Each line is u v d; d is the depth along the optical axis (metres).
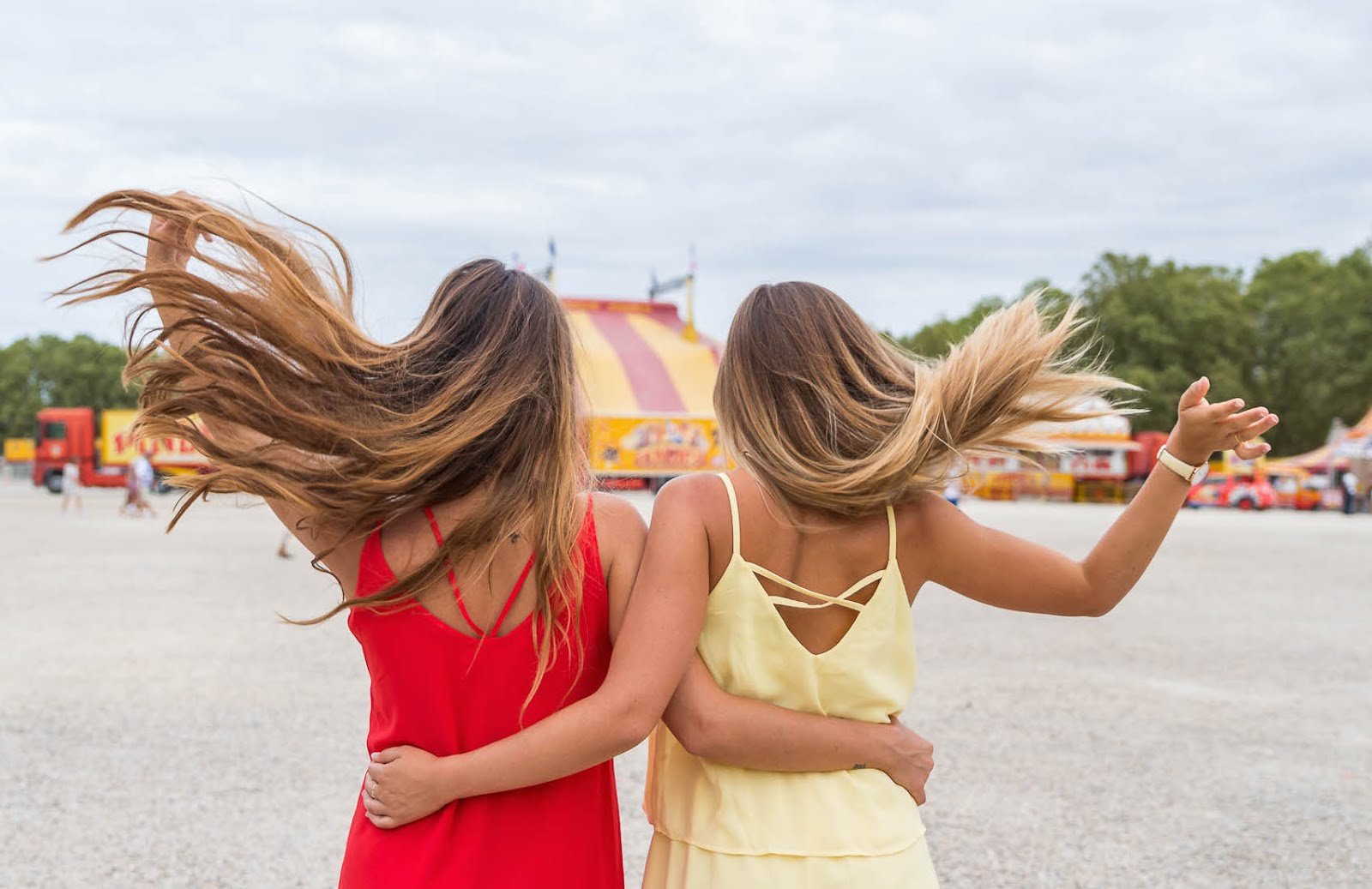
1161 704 6.98
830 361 1.85
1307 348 64.38
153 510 30.25
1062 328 1.92
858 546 1.86
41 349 100.81
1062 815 4.77
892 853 1.84
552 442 1.76
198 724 6.16
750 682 1.85
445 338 1.80
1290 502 40.03
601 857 1.83
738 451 1.87
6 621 9.97
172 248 1.84
